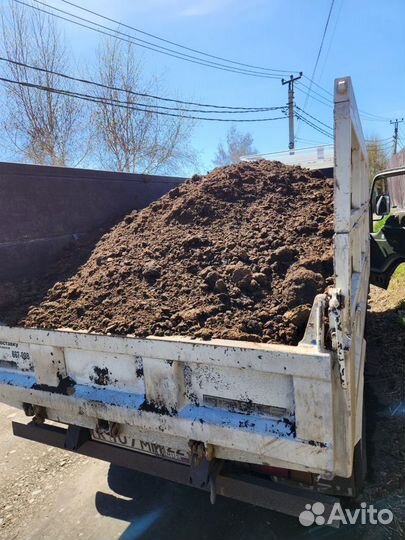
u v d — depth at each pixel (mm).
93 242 3404
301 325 1797
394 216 4863
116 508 2523
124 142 17375
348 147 1497
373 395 3598
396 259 4820
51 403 2082
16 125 15047
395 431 3055
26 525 2414
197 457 1751
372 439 2969
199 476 1768
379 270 5000
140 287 2393
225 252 2580
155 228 3195
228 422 1615
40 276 3072
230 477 1805
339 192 1532
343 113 1489
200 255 2596
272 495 1753
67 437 2193
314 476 1737
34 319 2205
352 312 1792
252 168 4055
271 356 1493
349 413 1521
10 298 2570
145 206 4359
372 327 5102
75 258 3180
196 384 1706
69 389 2016
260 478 1807
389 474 2586
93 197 3674
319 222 2902
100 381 1957
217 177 3734
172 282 2369
